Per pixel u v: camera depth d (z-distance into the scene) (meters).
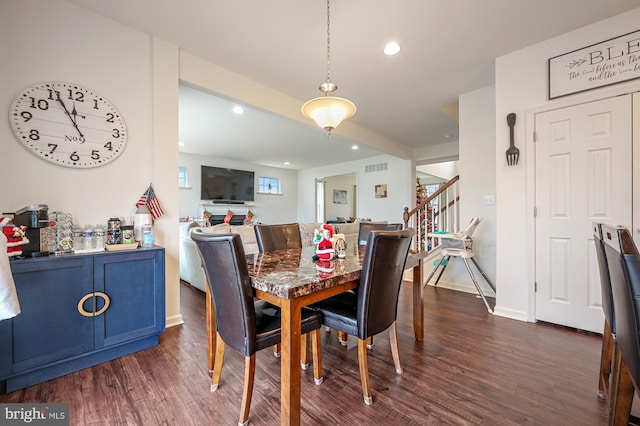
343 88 3.36
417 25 2.22
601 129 2.21
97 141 2.14
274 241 2.44
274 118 4.35
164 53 2.44
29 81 1.87
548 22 2.20
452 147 5.98
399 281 1.67
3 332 1.50
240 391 1.56
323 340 2.25
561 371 1.74
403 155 6.16
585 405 1.43
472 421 1.32
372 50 2.57
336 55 2.65
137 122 2.33
